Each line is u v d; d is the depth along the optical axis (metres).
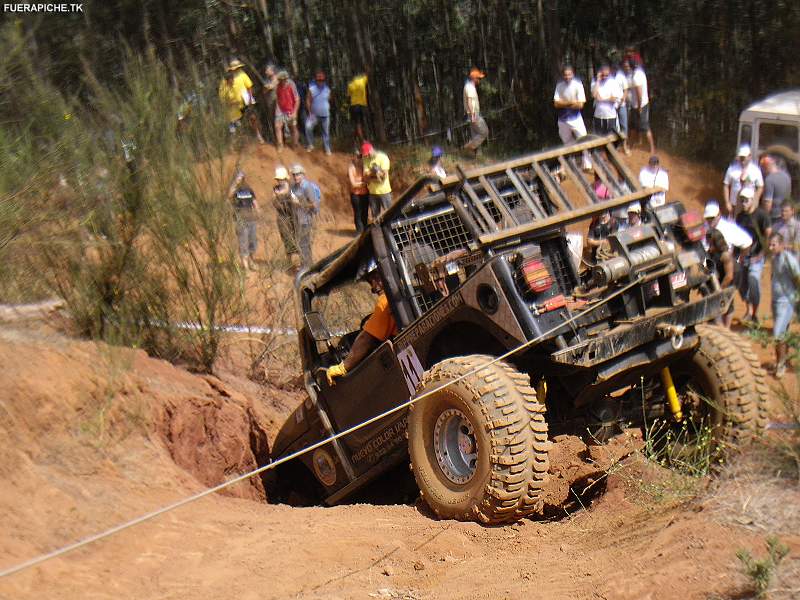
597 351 5.47
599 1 25.73
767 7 24.00
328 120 22.61
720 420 6.09
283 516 5.76
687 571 4.25
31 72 7.32
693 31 24.92
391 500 7.66
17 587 4.17
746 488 4.96
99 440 5.71
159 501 5.52
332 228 18.67
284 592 4.52
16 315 6.57
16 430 5.29
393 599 4.45
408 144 25.50
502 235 5.57
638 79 21.09
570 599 4.23
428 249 6.49
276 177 11.42
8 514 4.71
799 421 5.20
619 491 5.69
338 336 7.74
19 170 6.59
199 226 8.27
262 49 24.94
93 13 14.89
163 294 8.29
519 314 5.39
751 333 5.28
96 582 4.41
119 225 7.66
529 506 5.42
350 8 25.92
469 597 4.42
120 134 7.77
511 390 5.41
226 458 7.38
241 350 10.21
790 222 5.15
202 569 4.73
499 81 26.58
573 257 6.12
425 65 27.11
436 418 5.77
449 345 6.22
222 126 8.48
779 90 24.09
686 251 6.04
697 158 22.69
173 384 7.39
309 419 7.52
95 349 6.59
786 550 4.02
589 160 6.37
